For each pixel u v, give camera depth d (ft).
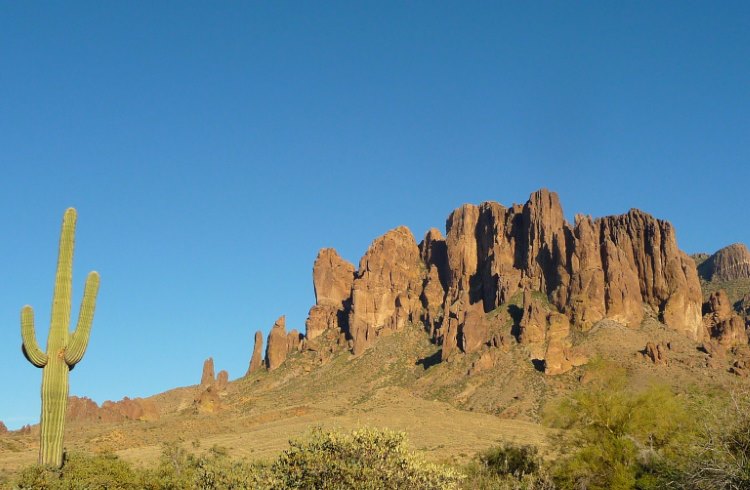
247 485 108.99
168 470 170.60
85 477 132.67
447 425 346.13
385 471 99.14
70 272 120.06
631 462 142.82
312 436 104.63
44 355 117.19
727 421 99.19
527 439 303.68
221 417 453.99
